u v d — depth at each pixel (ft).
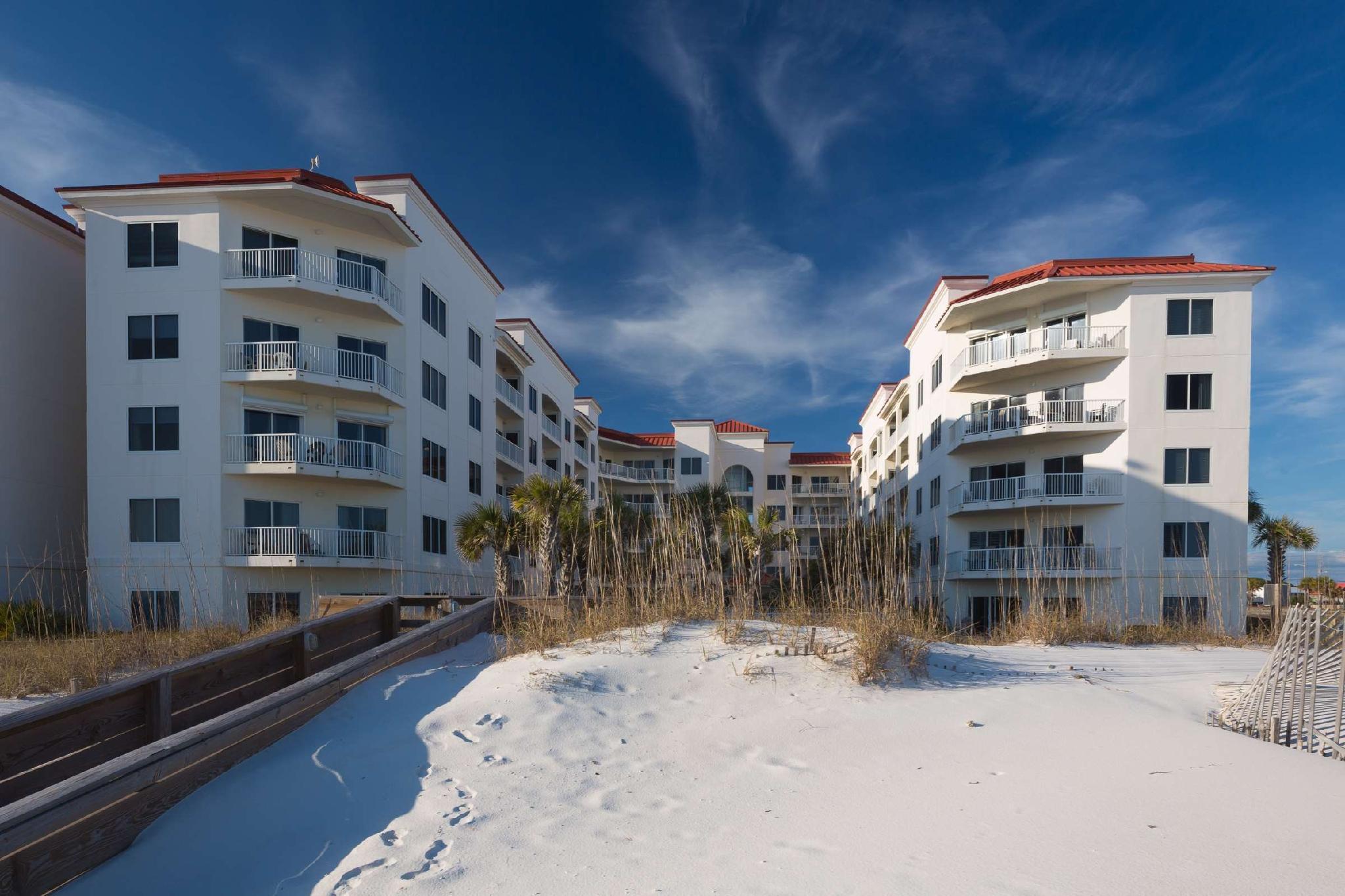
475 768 14.80
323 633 24.41
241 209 70.08
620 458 185.88
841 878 10.50
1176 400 80.53
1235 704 21.04
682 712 18.89
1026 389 89.81
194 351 68.13
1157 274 80.18
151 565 66.49
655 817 13.03
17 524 70.03
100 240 69.26
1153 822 12.07
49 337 74.08
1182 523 79.25
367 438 76.33
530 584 48.42
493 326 103.76
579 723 17.46
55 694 32.81
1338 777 14.23
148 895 10.56
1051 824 12.14
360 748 15.39
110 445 67.92
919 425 112.98
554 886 10.46
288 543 68.39
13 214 70.69
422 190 81.61
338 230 74.64
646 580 32.55
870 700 20.07
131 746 15.39
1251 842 11.18
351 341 75.10
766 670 22.03
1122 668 27.91
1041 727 18.12
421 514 80.64
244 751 14.74
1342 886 9.70
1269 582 95.14
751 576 33.42
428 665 23.44
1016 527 89.20
